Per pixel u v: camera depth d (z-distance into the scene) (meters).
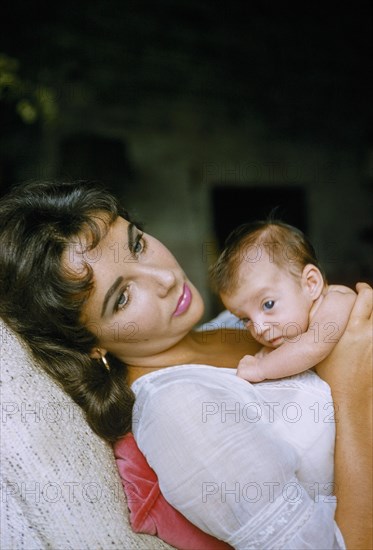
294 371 1.08
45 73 4.21
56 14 4.24
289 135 5.40
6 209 1.10
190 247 4.94
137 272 1.08
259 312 1.17
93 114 4.49
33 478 0.96
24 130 4.10
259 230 1.22
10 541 0.96
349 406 1.09
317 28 5.37
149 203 4.81
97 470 1.02
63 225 1.04
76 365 1.08
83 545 0.95
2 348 1.04
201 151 5.03
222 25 5.01
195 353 1.20
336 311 1.11
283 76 5.31
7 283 1.07
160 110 4.82
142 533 1.03
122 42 4.59
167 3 4.75
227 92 5.11
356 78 5.60
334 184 5.61
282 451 0.99
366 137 5.69
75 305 1.04
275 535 0.94
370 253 5.68
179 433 1.00
